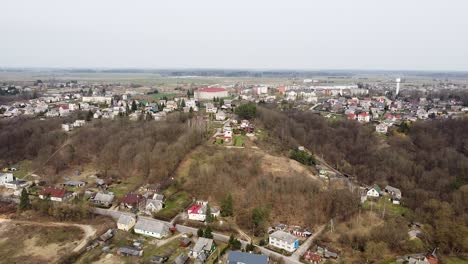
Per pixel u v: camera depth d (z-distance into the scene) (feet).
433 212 389.19
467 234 325.83
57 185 459.32
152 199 394.52
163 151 488.85
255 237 335.47
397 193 454.40
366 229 347.56
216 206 389.39
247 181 415.03
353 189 422.00
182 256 291.38
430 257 309.01
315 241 331.77
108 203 402.52
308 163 502.79
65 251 314.14
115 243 325.01
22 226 354.54
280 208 380.17
